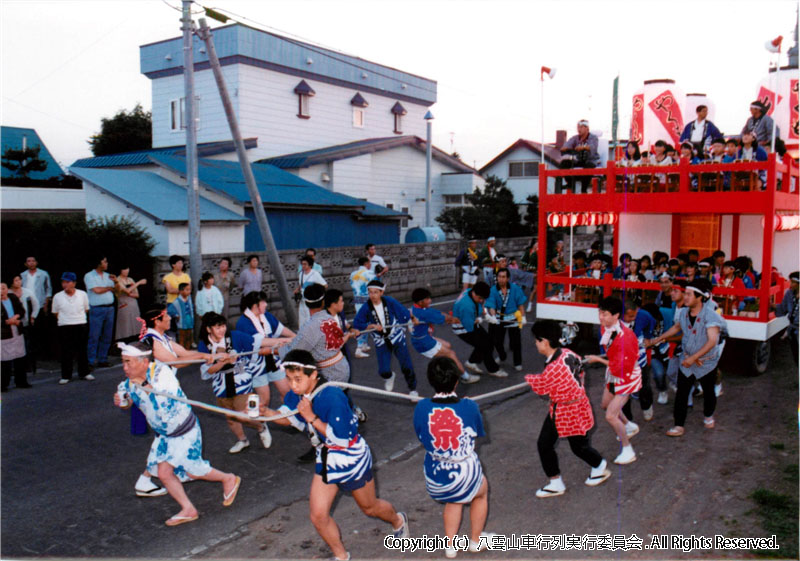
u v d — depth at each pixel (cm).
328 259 1638
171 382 518
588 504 551
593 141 1201
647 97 1196
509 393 920
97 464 665
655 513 529
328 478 435
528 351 1189
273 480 627
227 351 664
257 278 1295
